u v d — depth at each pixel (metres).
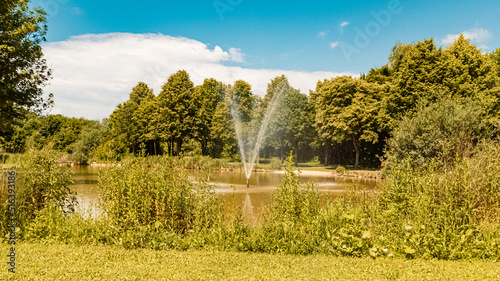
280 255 6.35
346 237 6.54
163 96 56.28
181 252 6.40
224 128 54.28
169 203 7.68
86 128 62.97
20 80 20.08
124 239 6.74
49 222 7.43
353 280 4.94
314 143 54.22
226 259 5.91
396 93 34.56
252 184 24.23
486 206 7.67
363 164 50.31
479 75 33.34
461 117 21.16
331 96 46.62
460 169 8.15
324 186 23.12
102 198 8.37
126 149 56.56
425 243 6.45
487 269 5.49
